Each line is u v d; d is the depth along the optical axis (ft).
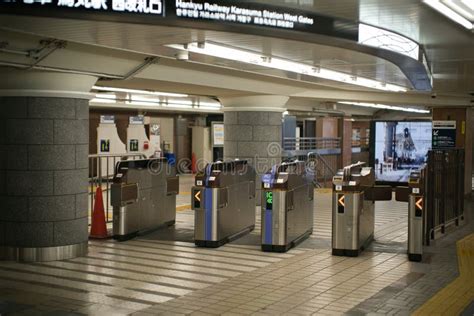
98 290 25.18
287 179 33.86
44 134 30.63
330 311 22.06
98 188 38.27
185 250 34.30
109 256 32.42
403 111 108.78
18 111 30.53
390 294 24.56
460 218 49.52
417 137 71.10
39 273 28.25
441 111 68.49
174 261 31.22
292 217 35.24
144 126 91.81
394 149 72.13
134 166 38.45
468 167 69.05
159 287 25.75
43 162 30.68
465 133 67.77
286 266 30.14
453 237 40.09
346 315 21.52
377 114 110.32
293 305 22.90
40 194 30.73
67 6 18.51
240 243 36.81
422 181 31.63
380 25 27.14
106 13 18.95
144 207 39.81
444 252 34.37
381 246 36.17
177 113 98.99
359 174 34.81
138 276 27.76
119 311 22.08
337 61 33.88
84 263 30.50
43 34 24.26
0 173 31.07
